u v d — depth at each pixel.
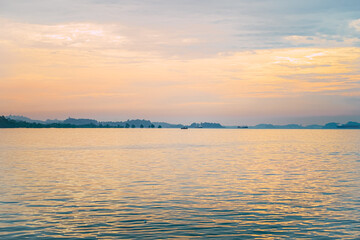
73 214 26.83
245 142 164.50
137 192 35.34
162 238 21.62
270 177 46.47
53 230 23.02
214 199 32.16
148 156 81.44
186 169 55.31
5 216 26.17
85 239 21.42
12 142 151.88
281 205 29.89
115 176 46.88
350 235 22.28
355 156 82.94
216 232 22.78
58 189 36.84
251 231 22.98
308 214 27.03
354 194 34.69
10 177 45.53
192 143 151.25
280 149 111.19
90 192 35.28
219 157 79.19
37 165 60.72
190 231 22.92
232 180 43.56
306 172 51.78
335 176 47.72
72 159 72.75
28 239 21.36
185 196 33.50
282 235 22.28
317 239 21.59
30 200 31.53
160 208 28.72
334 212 27.62
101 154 87.25
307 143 156.12
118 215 26.58
